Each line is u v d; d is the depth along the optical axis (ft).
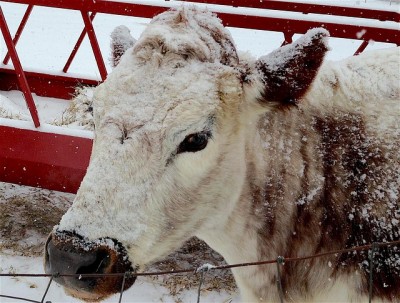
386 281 7.97
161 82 6.77
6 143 12.30
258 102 7.42
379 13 14.24
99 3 12.27
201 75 6.93
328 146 8.12
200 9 7.73
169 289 12.73
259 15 13.08
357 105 8.20
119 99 6.72
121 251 6.63
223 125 7.16
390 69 8.38
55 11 46.21
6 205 14.99
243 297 8.90
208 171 7.22
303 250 8.25
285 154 8.06
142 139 6.61
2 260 13.14
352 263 8.07
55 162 12.22
